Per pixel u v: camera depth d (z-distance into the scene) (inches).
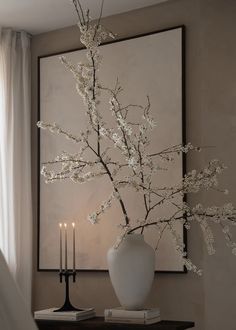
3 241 145.8
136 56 137.8
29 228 149.4
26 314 26.8
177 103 130.6
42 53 154.9
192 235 125.8
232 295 119.8
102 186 140.1
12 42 152.9
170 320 127.4
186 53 131.0
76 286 143.1
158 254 129.6
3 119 149.1
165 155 130.7
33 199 152.6
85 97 119.2
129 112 137.4
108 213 138.4
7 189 147.3
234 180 122.0
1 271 26.7
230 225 121.0
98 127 121.1
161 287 129.4
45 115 151.9
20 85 153.7
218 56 126.7
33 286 150.8
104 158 139.3
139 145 125.6
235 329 119.0
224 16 126.9
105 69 142.2
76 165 121.4
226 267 120.9
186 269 125.6
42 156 151.3
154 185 131.3
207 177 117.1
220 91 125.7
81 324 119.2
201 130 127.3
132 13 140.4
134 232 133.3
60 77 150.3
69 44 150.9
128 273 116.2
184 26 131.3
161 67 133.8
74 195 144.8
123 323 116.3
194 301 124.6
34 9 140.3
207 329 122.1
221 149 124.3
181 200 126.8
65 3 136.4
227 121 124.3
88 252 140.9
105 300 138.1
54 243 147.0
